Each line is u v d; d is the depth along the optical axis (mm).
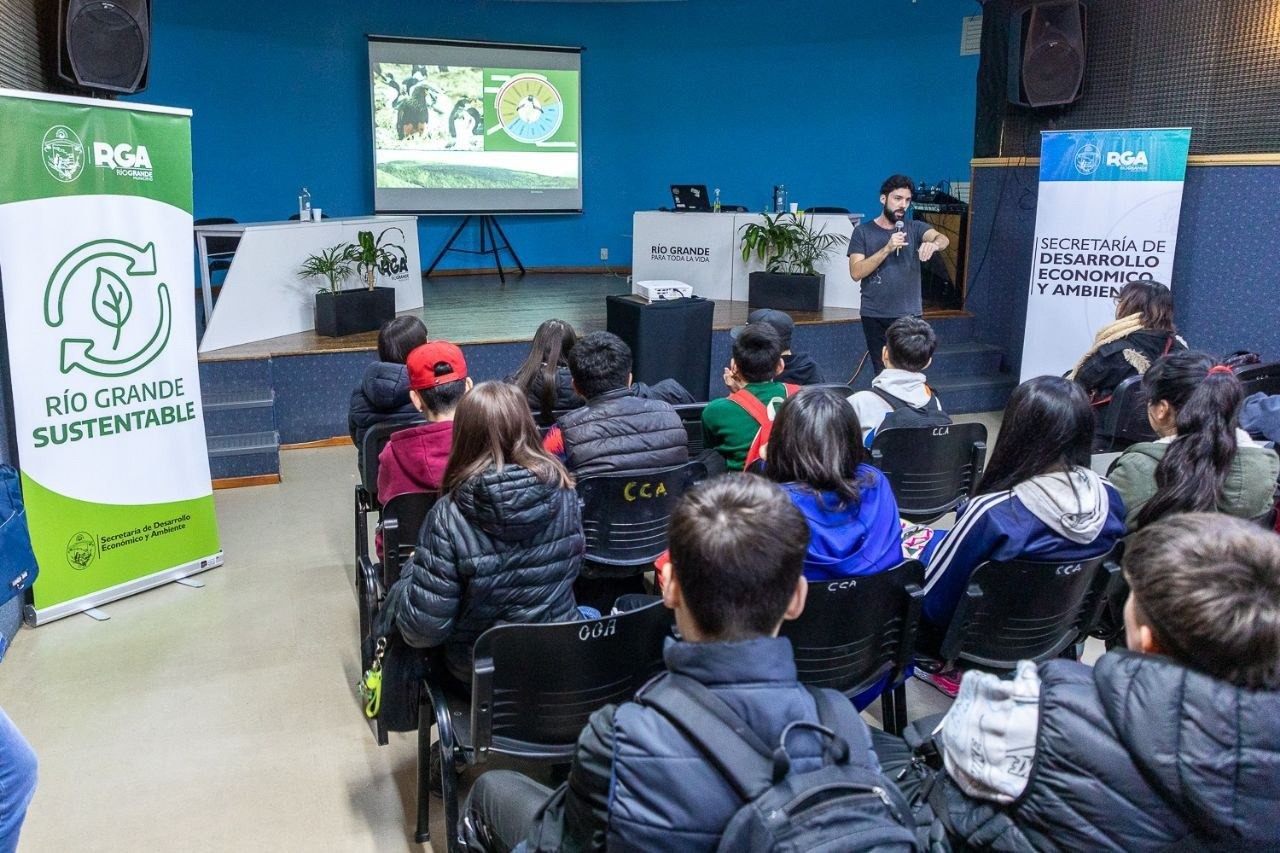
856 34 9695
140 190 3391
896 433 3020
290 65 9367
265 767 2480
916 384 3170
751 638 1008
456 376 2629
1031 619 2006
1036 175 6316
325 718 2715
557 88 10414
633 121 10750
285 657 3074
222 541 4109
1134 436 3762
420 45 9781
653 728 958
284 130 9422
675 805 925
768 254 7316
